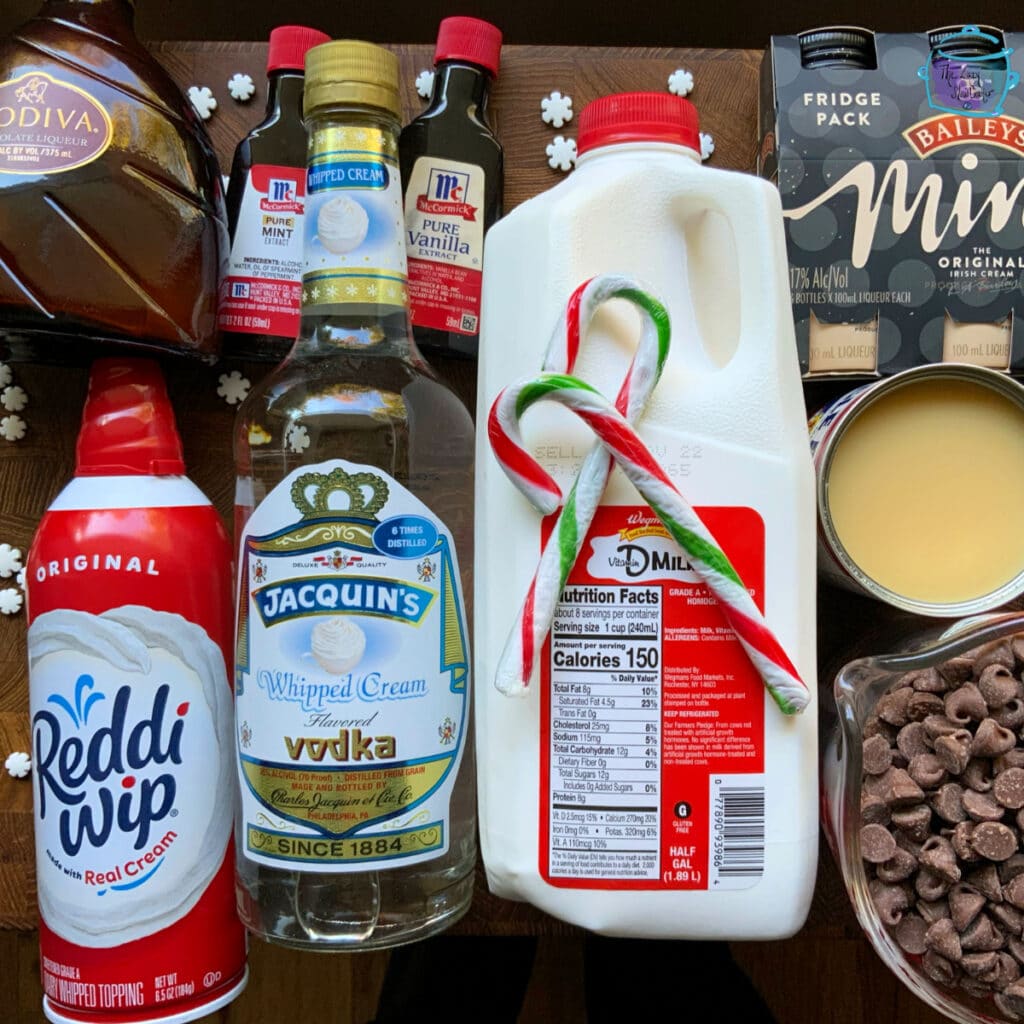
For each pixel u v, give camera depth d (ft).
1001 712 1.26
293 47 1.49
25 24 1.36
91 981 1.36
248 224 1.49
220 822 1.42
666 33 1.89
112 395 1.37
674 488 1.17
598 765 1.23
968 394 1.43
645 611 1.22
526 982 1.96
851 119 1.44
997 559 1.41
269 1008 2.01
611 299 1.18
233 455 1.63
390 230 1.26
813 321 1.44
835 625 1.63
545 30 1.88
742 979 1.90
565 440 1.22
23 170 1.25
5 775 1.64
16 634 1.64
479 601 1.30
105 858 1.35
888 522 1.41
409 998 1.94
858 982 1.95
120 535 1.33
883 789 1.27
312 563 1.26
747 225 1.22
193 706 1.38
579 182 1.24
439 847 1.32
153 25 1.84
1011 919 1.20
